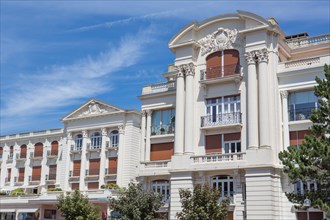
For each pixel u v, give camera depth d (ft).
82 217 109.50
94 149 162.20
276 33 110.83
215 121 113.29
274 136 104.22
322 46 118.11
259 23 109.60
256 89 107.55
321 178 76.23
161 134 127.34
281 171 102.83
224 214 90.17
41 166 186.60
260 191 99.86
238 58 113.91
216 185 108.37
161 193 110.01
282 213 101.19
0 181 196.95
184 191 93.71
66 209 111.55
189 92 117.29
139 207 97.91
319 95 81.25
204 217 87.66
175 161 113.70
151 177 122.42
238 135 110.22
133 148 156.04
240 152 104.78
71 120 170.40
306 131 103.96
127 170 153.38
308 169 76.69
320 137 83.05
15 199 165.99
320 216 97.45
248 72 109.09
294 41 124.88
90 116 164.66
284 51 117.29
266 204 98.53
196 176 110.63
